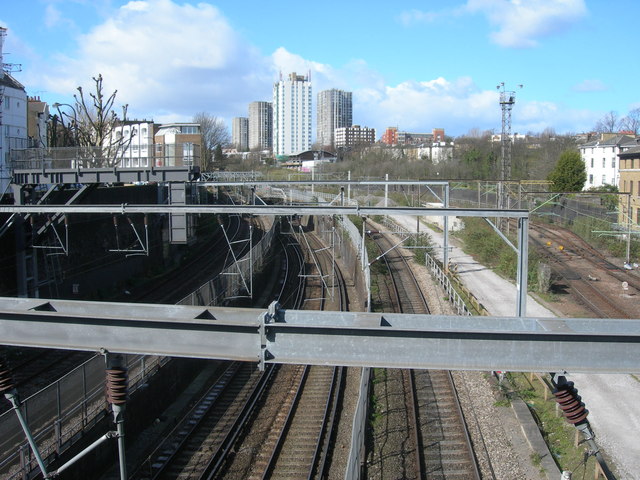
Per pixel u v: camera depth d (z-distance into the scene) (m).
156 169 22.77
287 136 187.62
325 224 51.72
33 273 23.61
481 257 37.03
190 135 75.31
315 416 15.73
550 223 46.56
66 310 6.23
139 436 14.81
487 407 14.84
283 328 5.55
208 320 5.61
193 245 44.31
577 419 5.57
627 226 38.06
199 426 15.19
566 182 52.31
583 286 29.83
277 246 48.12
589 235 40.09
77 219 26.95
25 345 5.97
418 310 25.48
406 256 38.94
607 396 15.59
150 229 35.12
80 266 27.16
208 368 19.89
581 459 12.20
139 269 33.38
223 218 58.88
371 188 65.56
